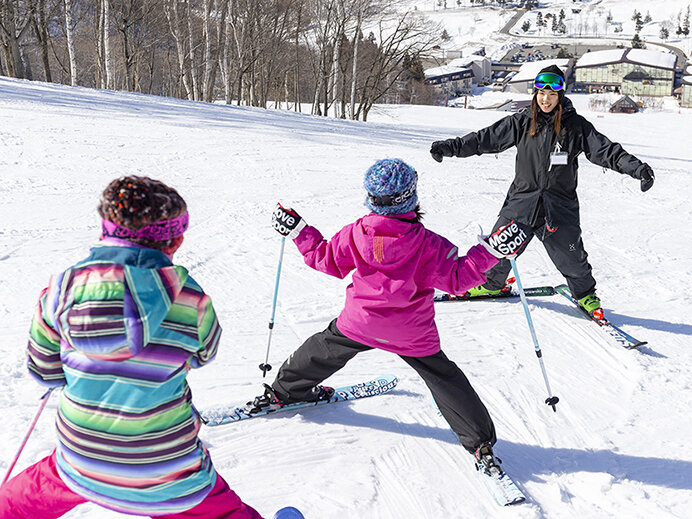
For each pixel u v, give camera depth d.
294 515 2.16
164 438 1.74
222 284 5.02
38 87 15.67
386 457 2.99
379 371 3.83
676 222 8.04
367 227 2.66
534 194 4.34
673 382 3.85
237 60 32.53
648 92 117.12
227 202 7.37
